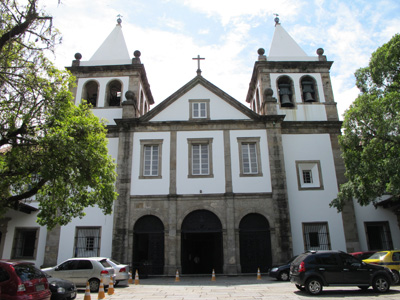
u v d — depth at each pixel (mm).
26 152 12172
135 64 26250
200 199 22125
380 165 17453
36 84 11484
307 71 26578
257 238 21594
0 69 10734
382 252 16422
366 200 18797
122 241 21250
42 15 10578
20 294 9297
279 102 25969
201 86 24938
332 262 13172
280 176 22406
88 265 15547
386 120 17234
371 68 19219
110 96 27359
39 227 22391
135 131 23672
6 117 12008
